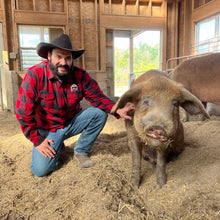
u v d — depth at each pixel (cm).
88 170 247
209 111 544
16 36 943
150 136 181
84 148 271
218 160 273
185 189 215
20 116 227
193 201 195
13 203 202
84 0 1008
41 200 205
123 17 1034
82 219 176
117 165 263
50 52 225
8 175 251
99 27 1032
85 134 271
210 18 933
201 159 283
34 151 243
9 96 728
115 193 207
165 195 213
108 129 462
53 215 183
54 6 977
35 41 1075
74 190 212
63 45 215
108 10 1041
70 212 185
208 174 237
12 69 976
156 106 183
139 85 207
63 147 315
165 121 174
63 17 971
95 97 266
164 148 214
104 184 218
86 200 196
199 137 369
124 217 176
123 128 468
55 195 211
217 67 410
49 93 235
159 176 233
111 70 1185
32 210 193
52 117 251
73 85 248
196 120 500
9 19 947
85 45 1035
